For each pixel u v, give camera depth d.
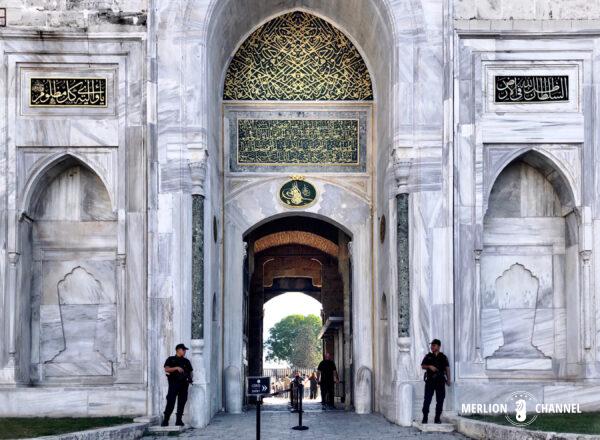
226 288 16.30
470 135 14.09
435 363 12.73
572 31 14.21
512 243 14.73
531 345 14.52
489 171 14.19
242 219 16.48
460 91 14.19
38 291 14.40
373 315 16.36
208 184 14.50
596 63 14.30
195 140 14.07
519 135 14.16
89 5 14.21
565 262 14.69
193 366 13.59
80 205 14.58
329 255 25.92
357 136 16.72
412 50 14.24
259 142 16.66
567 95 14.29
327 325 23.91
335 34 16.88
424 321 13.73
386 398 14.72
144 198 13.95
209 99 14.70
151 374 13.43
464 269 13.88
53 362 14.27
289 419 14.49
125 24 14.19
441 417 13.16
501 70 14.32
